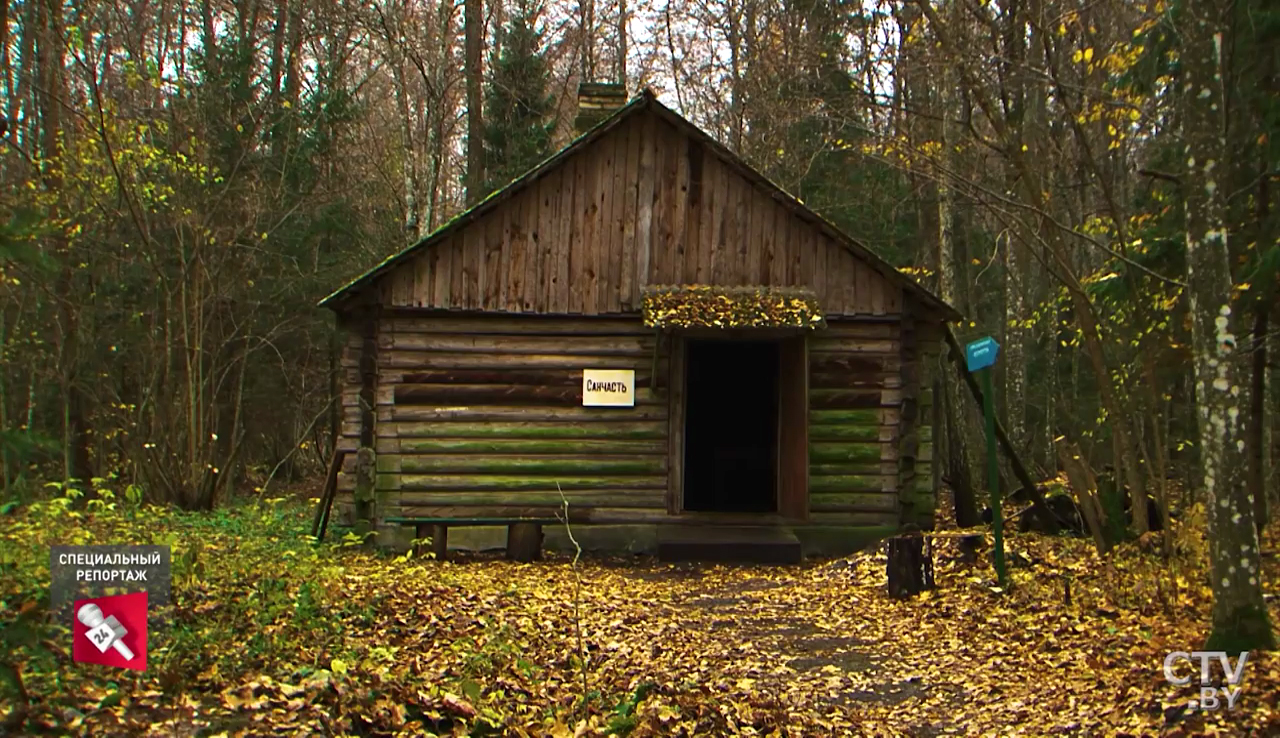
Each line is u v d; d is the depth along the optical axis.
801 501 14.92
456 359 14.96
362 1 23.00
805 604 11.29
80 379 21.62
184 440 19.53
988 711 7.37
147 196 18.95
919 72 15.09
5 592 6.82
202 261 19.91
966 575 11.27
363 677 6.42
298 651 7.10
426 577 11.24
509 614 9.47
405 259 14.58
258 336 26.30
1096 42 11.79
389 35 22.08
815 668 8.73
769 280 15.18
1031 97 14.02
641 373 15.16
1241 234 10.82
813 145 25.70
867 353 15.31
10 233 4.46
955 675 8.37
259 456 32.44
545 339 15.09
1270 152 10.44
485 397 14.97
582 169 15.13
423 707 6.02
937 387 20.50
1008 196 13.09
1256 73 10.45
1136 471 11.86
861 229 27.88
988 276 27.36
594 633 9.24
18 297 19.70
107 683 5.72
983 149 14.98
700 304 14.20
